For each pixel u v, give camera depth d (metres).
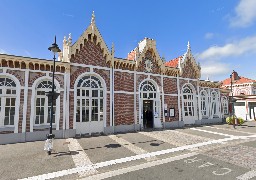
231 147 11.19
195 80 22.55
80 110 15.02
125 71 17.44
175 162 8.44
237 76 40.94
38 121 13.39
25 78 13.02
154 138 13.68
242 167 7.78
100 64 16.20
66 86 14.29
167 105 19.70
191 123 21.55
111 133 15.70
